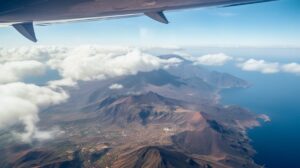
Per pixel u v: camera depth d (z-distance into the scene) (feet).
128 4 85.10
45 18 74.54
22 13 75.25
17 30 75.46
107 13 79.87
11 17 72.49
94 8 82.23
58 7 80.59
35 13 76.18
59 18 75.15
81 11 79.66
